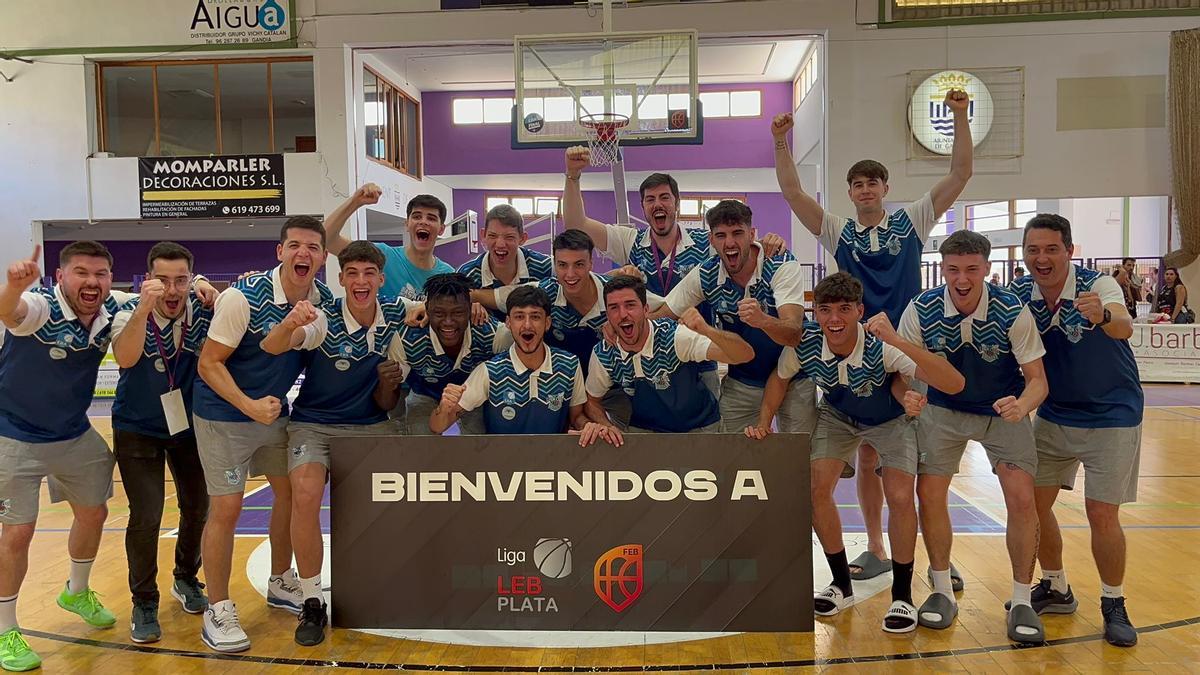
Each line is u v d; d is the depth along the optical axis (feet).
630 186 60.34
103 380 40.04
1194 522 15.98
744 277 11.80
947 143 36.17
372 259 10.42
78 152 39.91
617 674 9.41
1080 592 12.01
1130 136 36.32
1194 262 38.55
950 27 36.11
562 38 32.22
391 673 9.54
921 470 10.94
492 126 54.95
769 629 10.10
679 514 10.11
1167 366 39.47
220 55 39.17
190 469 11.54
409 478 10.25
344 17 38.11
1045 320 10.48
